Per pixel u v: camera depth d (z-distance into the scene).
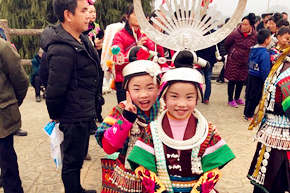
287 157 2.21
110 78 3.29
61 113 2.33
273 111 2.24
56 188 3.00
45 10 8.81
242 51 5.51
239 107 5.84
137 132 1.78
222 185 3.05
